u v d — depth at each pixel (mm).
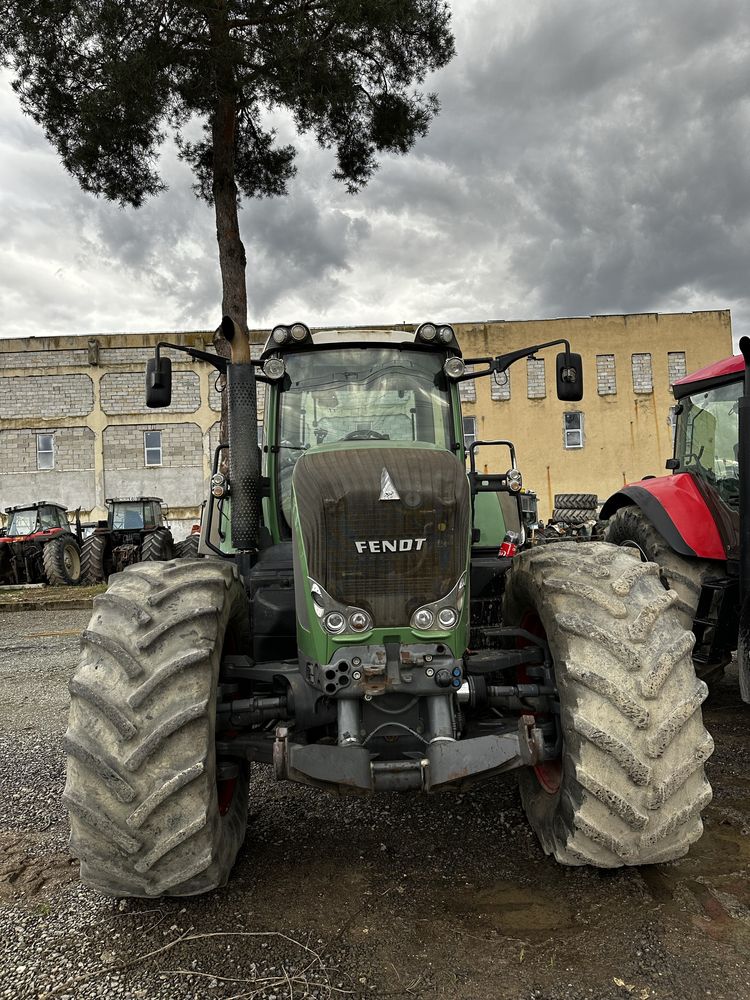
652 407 29609
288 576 3463
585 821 2377
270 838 3244
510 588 3328
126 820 2314
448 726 2672
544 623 2740
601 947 2322
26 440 30609
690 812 2369
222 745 2758
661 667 2398
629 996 2100
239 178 15961
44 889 2895
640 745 2352
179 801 2354
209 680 2479
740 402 4004
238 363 3523
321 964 2299
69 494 30438
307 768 2510
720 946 2301
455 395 4020
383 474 2660
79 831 2369
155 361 3643
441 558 2648
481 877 2807
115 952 2416
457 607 2666
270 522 3828
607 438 29594
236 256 13883
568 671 2461
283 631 3363
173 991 2209
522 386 29594
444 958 2309
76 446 30562
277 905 2652
